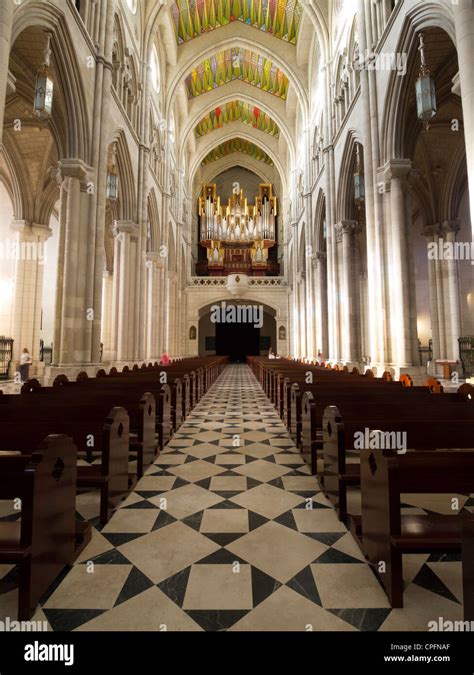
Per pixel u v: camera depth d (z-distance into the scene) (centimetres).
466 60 522
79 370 927
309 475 459
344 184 1402
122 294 1427
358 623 209
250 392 1341
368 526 269
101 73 1028
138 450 445
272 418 832
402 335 916
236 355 4100
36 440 356
